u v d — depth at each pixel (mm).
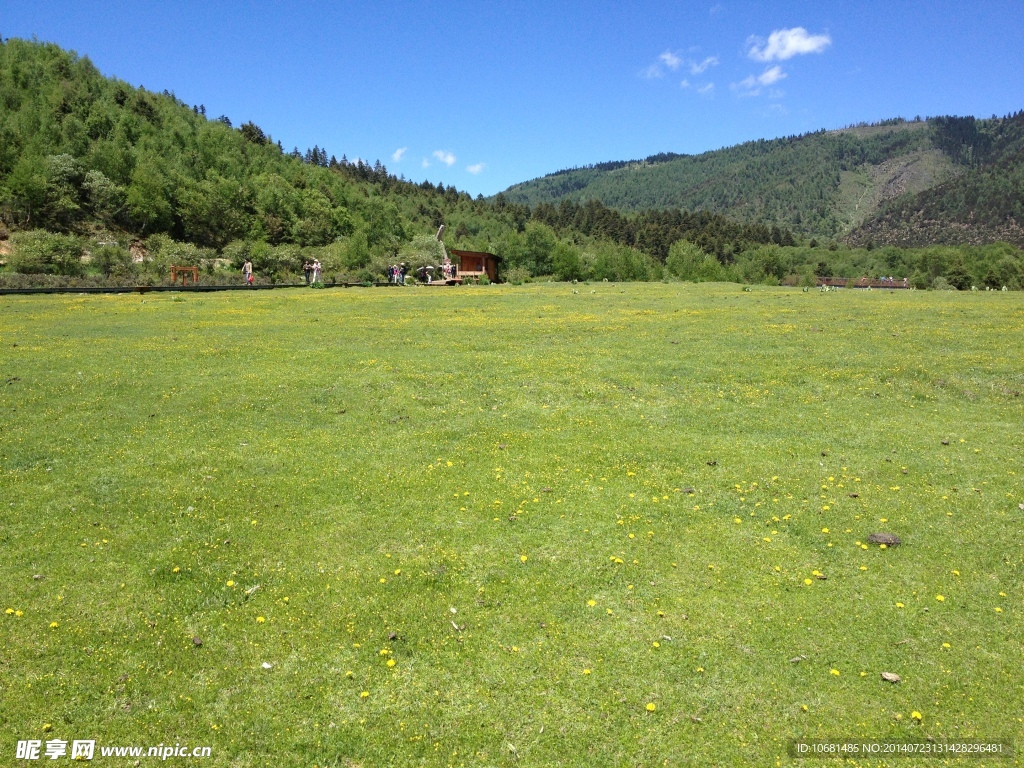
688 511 10461
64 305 34344
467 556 9070
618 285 54875
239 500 10695
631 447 13219
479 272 65062
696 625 7613
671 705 6465
